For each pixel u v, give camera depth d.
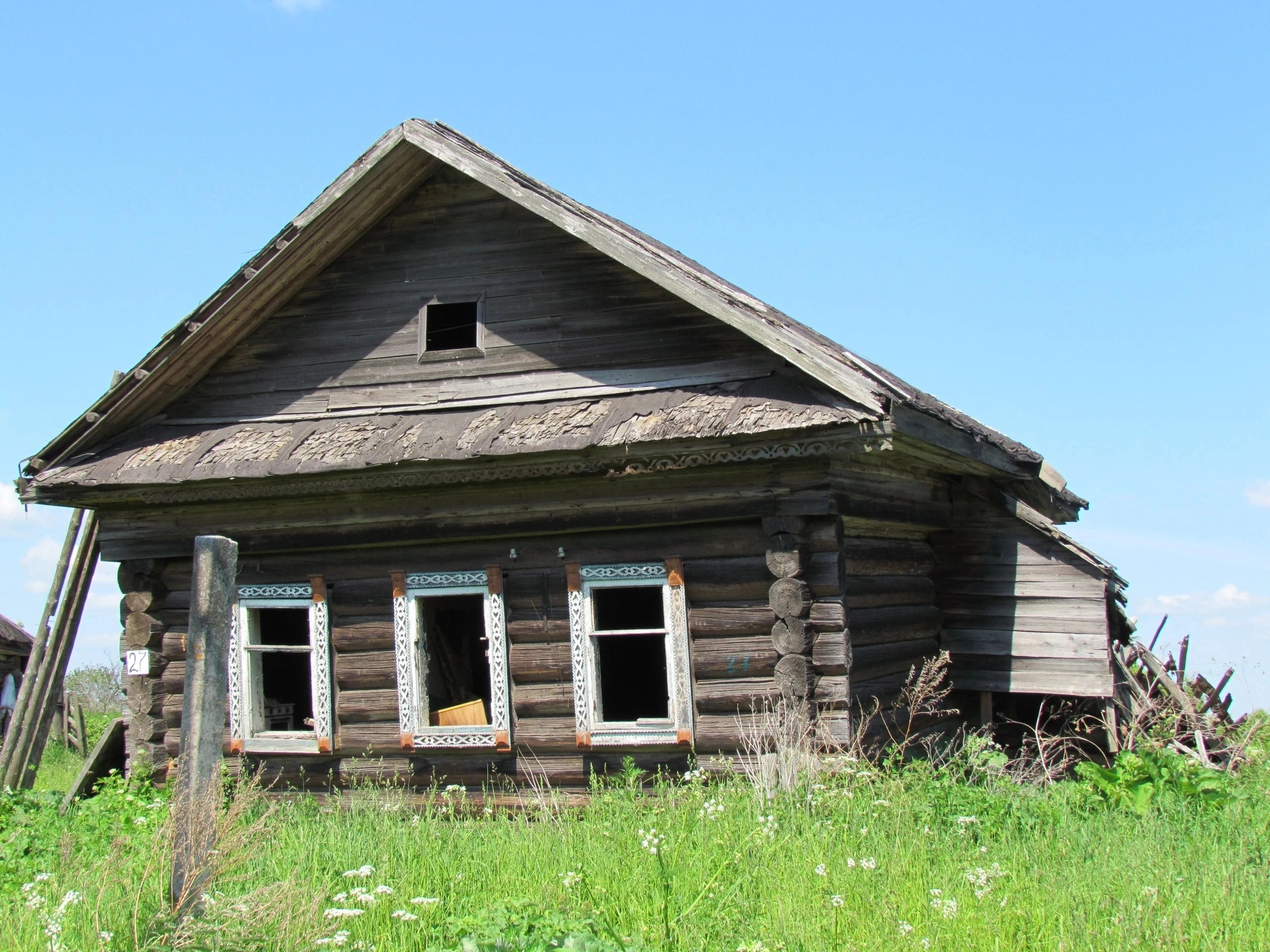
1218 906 6.30
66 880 7.85
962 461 11.30
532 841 8.58
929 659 12.12
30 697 13.34
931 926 6.11
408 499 11.21
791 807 8.57
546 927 5.89
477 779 10.91
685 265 11.16
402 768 11.15
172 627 12.19
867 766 9.24
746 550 10.16
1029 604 12.54
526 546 10.90
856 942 5.89
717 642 10.20
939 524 12.61
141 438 12.33
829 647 9.81
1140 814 8.92
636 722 10.44
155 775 11.97
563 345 11.20
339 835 9.09
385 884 7.38
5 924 6.67
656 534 10.44
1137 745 11.15
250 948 5.69
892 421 9.09
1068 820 8.52
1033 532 12.58
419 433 10.88
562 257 11.34
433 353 11.66
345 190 11.27
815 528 9.94
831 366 9.34
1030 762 12.38
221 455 11.39
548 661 10.73
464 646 13.82
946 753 11.84
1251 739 11.84
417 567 11.21
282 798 11.40
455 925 6.13
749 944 5.85
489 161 10.95
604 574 10.55
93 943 6.12
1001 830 8.27
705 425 9.62
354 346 11.97
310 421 11.87
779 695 9.93
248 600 11.77
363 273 12.05
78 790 12.23
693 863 7.32
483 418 10.95
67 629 13.59
